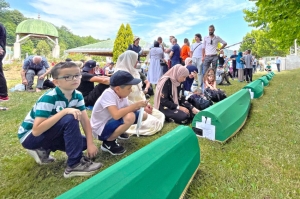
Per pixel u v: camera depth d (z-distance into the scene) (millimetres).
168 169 1295
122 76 2016
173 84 3191
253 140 2391
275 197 1447
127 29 18078
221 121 2316
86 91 3801
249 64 8523
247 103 3447
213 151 2133
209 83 4535
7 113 3516
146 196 1067
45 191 1537
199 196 1455
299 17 5891
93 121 2131
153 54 6344
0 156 2045
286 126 2789
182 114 3031
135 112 2371
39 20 23453
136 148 2266
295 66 23891
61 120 1632
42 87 6023
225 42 5855
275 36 8930
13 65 15891
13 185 1585
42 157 1830
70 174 1685
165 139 1470
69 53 21391
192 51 6516
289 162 1891
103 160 1997
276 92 5379
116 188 979
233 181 1627
